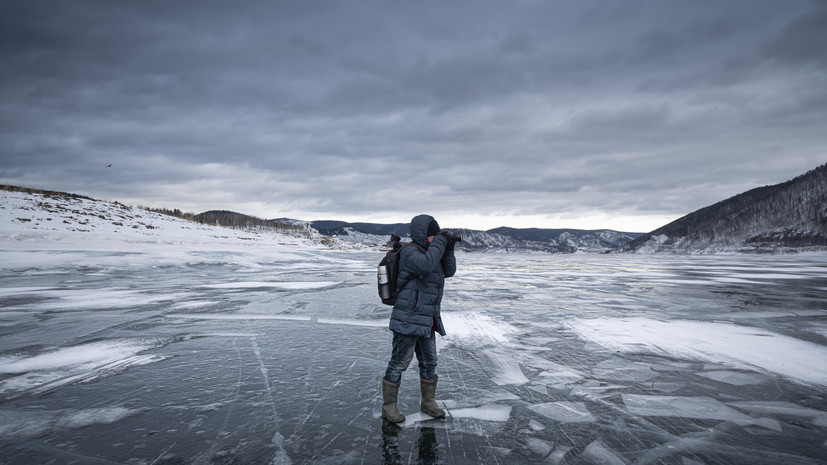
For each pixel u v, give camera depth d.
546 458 2.59
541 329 6.61
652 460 2.57
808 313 8.23
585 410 3.39
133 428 2.99
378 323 6.92
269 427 3.02
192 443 2.77
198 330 6.32
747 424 3.13
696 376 4.29
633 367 4.59
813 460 2.58
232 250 29.34
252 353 5.06
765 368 4.57
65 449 2.68
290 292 10.86
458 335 6.17
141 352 5.08
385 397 3.15
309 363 4.66
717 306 9.19
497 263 34.09
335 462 2.53
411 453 2.64
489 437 2.88
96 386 3.88
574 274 19.66
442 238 3.06
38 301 8.88
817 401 3.61
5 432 2.92
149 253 21.20
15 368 4.41
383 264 3.16
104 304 8.61
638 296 10.96
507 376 4.27
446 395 3.72
